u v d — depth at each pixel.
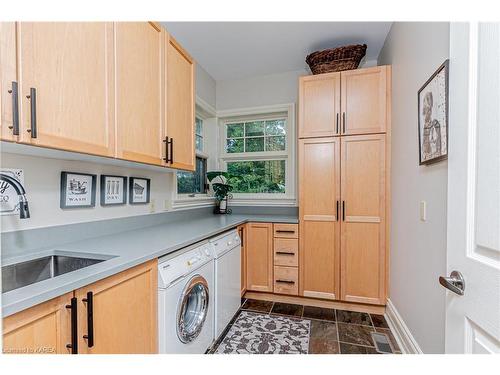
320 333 1.96
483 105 0.66
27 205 1.13
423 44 1.50
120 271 0.99
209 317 1.71
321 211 2.41
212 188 3.33
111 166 1.68
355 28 2.21
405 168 1.83
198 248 1.63
